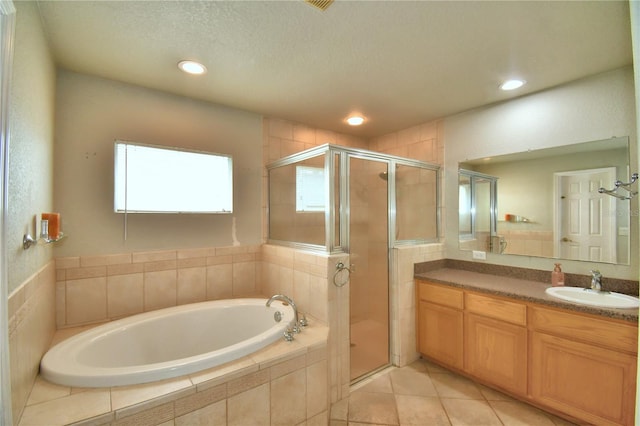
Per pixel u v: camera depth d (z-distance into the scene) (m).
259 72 1.99
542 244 2.32
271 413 1.55
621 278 1.94
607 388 1.63
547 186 2.29
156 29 1.52
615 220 1.97
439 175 3.01
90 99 2.01
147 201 2.23
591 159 2.08
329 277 2.04
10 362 1.01
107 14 1.40
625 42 1.64
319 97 2.41
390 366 2.60
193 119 2.43
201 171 2.48
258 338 1.66
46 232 1.37
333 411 2.00
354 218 2.41
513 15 1.42
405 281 2.63
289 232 2.58
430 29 1.53
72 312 1.94
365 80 2.11
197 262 2.44
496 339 2.12
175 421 1.27
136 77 2.05
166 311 2.13
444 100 2.50
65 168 1.92
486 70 1.97
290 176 2.57
